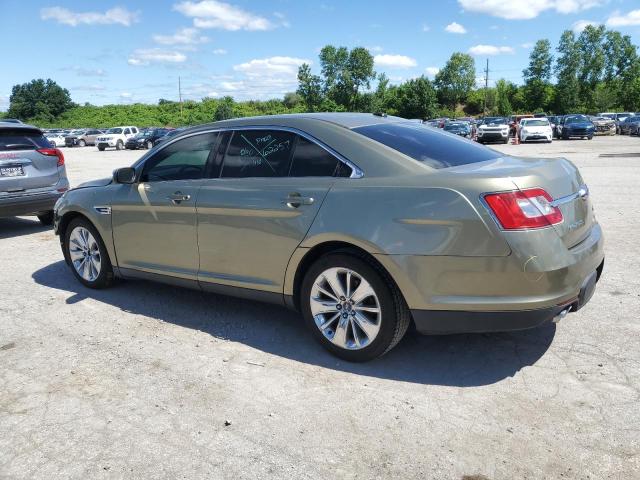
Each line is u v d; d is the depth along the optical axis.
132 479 2.53
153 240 4.54
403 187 3.26
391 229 3.23
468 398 3.11
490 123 35.38
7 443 2.84
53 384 3.45
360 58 91.75
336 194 3.46
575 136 34.09
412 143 3.69
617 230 7.05
